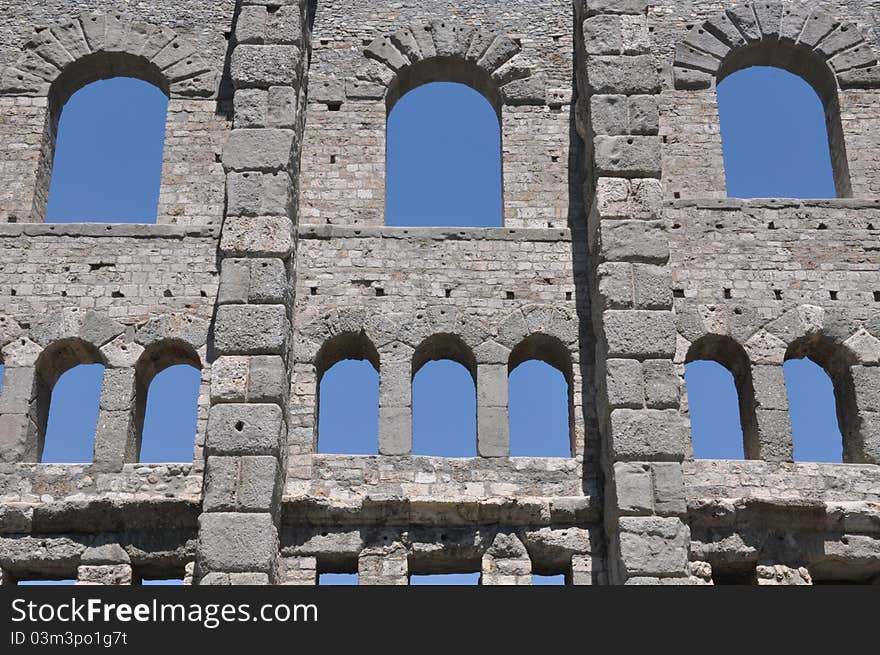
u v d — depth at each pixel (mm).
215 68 32281
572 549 27094
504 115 31906
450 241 30172
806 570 26969
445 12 33062
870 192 30938
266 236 28047
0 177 30844
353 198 30875
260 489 25672
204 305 29438
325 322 29266
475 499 27234
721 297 29594
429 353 29828
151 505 26984
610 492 26438
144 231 30078
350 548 27000
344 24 32781
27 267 29609
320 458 27875
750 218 30438
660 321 27391
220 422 26250
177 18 32844
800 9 32844
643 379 26844
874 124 31672
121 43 32375
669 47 32594
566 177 31234
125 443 28047
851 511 27000
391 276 29766
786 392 28609
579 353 29078
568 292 29734
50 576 27656
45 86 31922
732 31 32625
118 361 28750
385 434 28141
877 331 29188
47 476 27656
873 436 28234
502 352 29016
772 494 27562
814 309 29406
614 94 29609
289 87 29594
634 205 28547
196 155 31359
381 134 31672
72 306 29281
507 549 27094
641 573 25094
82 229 30047
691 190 30984
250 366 26797
